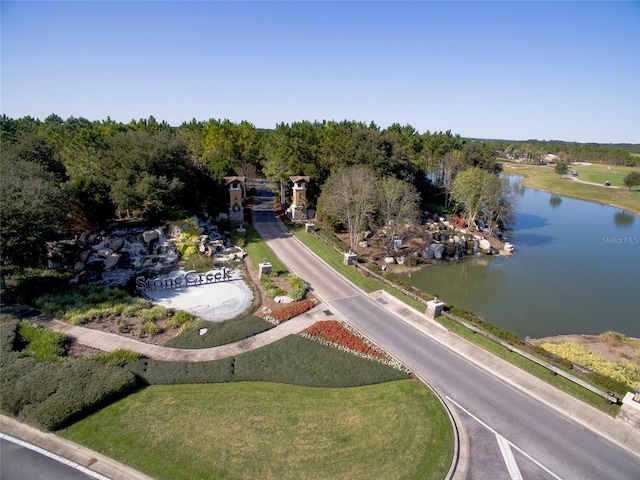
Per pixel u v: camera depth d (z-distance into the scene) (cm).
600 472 1791
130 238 4266
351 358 2577
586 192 11262
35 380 2108
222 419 1992
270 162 6794
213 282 3809
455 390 2333
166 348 2630
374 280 3962
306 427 1961
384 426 1986
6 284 3422
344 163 6512
